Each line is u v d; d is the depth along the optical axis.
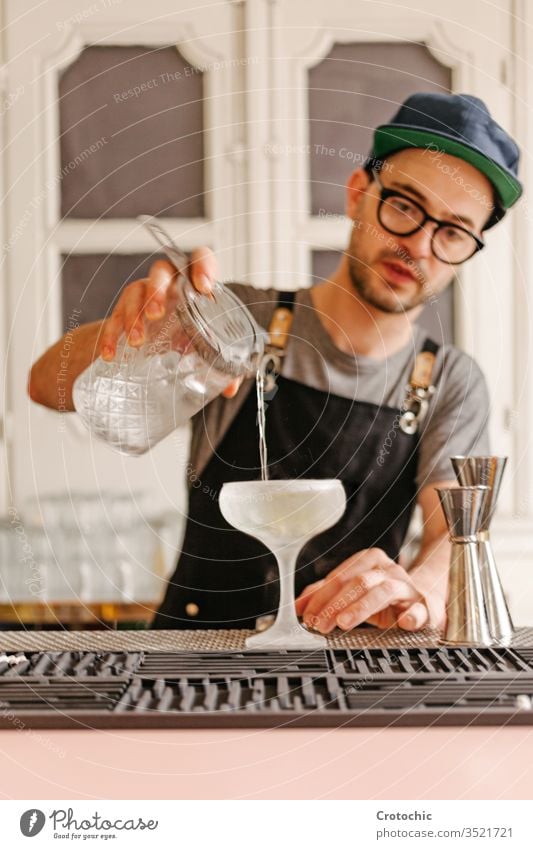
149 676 0.61
